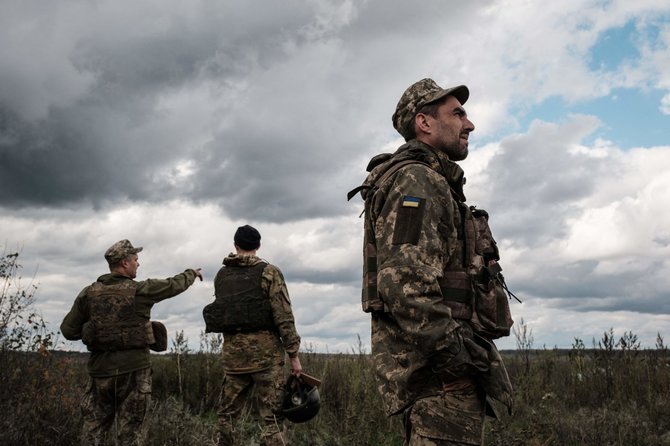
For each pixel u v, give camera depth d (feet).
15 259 21.16
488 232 7.93
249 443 16.83
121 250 17.62
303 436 19.71
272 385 16.56
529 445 17.88
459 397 7.13
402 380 7.19
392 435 19.25
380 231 7.39
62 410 18.62
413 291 6.84
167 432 17.37
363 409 20.70
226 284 16.94
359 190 8.41
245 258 16.94
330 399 24.29
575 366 29.12
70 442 16.94
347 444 19.25
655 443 20.04
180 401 23.68
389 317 7.64
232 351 16.72
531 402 24.82
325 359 29.94
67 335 17.49
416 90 8.54
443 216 7.42
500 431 17.76
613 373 27.48
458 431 7.03
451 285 7.41
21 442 16.03
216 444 16.25
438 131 8.26
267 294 16.74
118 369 16.88
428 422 7.06
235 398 16.94
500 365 7.41
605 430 20.51
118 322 16.99
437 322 6.77
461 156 8.39
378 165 8.41
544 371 29.25
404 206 7.27
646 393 25.70
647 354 28.99
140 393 17.12
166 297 17.62
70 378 22.03
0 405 17.63
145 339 17.22
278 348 16.92
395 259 7.02
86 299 17.31
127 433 16.81
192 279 18.31
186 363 28.02
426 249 7.03
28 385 19.38
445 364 6.81
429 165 7.81
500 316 7.72
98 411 17.15
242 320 16.47
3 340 20.74
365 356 28.25
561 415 22.77
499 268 7.83
